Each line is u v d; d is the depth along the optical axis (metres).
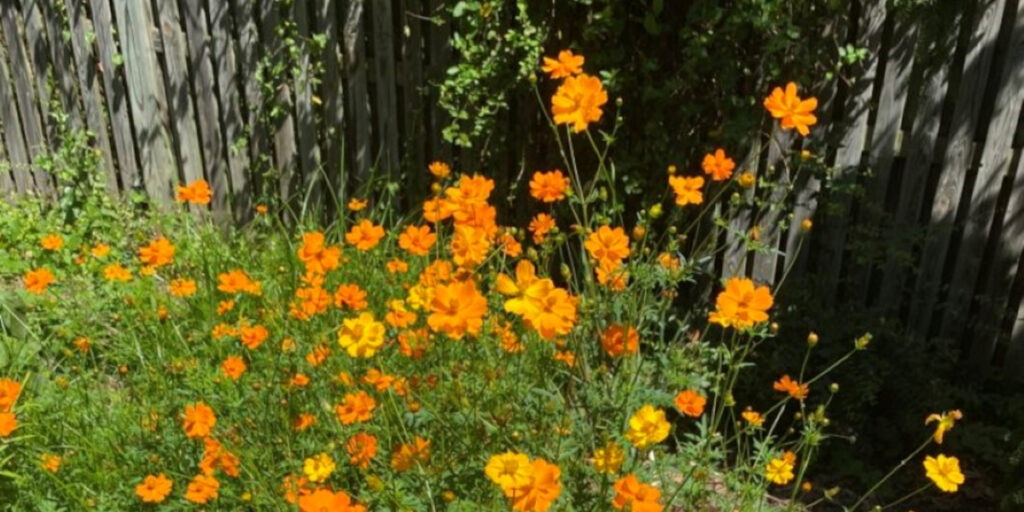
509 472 1.59
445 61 4.14
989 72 3.37
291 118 4.67
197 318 3.46
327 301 2.62
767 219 3.73
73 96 5.18
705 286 3.84
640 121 3.79
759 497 2.38
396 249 3.92
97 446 2.70
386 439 2.43
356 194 4.55
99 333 3.54
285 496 2.23
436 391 2.42
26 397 3.03
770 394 3.43
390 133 4.40
